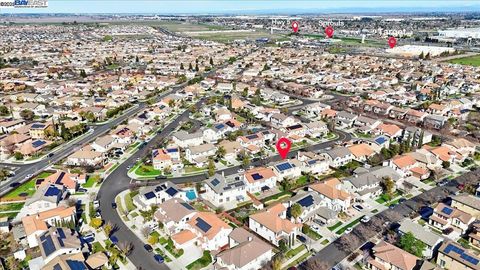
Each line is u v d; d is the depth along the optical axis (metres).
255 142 151.88
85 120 186.50
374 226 97.81
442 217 98.56
